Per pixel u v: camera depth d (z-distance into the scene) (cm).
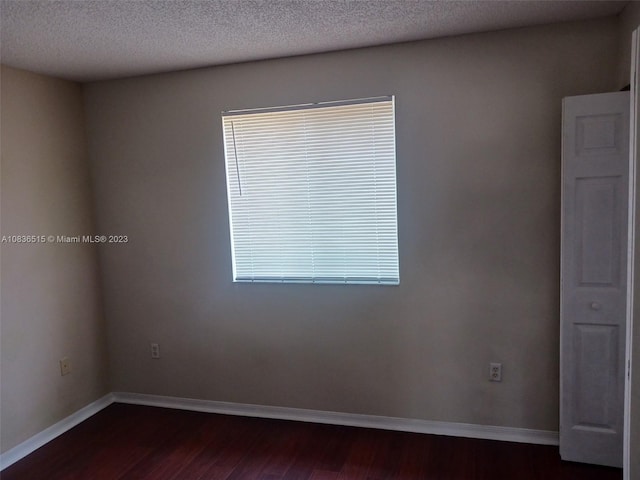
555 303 273
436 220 286
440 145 280
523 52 263
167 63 301
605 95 235
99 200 352
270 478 261
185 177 331
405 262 294
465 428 296
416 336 298
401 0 215
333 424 319
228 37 255
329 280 312
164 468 275
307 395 324
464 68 272
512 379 285
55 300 320
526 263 275
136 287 353
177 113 326
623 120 234
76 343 336
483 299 284
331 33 257
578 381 255
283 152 309
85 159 347
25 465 282
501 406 288
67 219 330
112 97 339
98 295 357
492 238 279
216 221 328
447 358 294
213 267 333
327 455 282
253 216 321
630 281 171
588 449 258
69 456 291
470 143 276
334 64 292
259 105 309
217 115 318
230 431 315
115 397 364
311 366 321
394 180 292
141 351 358
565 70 259
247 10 219
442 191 283
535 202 270
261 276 325
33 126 305
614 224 240
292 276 318
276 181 313
